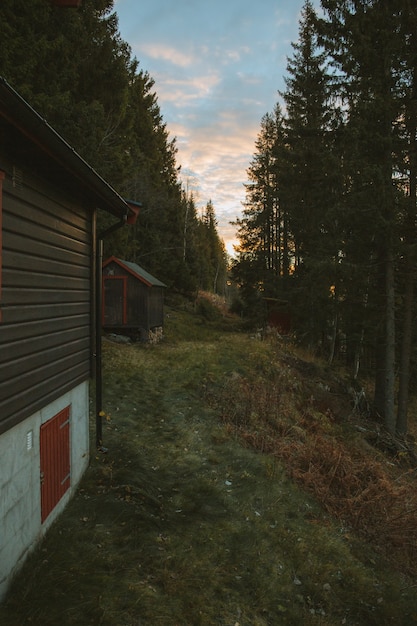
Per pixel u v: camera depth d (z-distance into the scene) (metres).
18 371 3.61
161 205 27.27
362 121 11.56
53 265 4.57
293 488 6.82
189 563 4.38
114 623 3.30
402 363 12.94
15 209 3.54
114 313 18.17
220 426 8.88
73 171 4.16
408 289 12.70
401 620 4.36
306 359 18.53
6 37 9.84
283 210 25.28
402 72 11.70
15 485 3.63
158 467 6.78
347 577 4.88
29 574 3.69
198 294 38.62
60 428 4.91
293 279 22.97
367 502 6.70
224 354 15.65
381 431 12.40
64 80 13.46
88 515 4.92
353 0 12.04
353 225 12.62
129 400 9.82
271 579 4.51
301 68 21.00
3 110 2.77
